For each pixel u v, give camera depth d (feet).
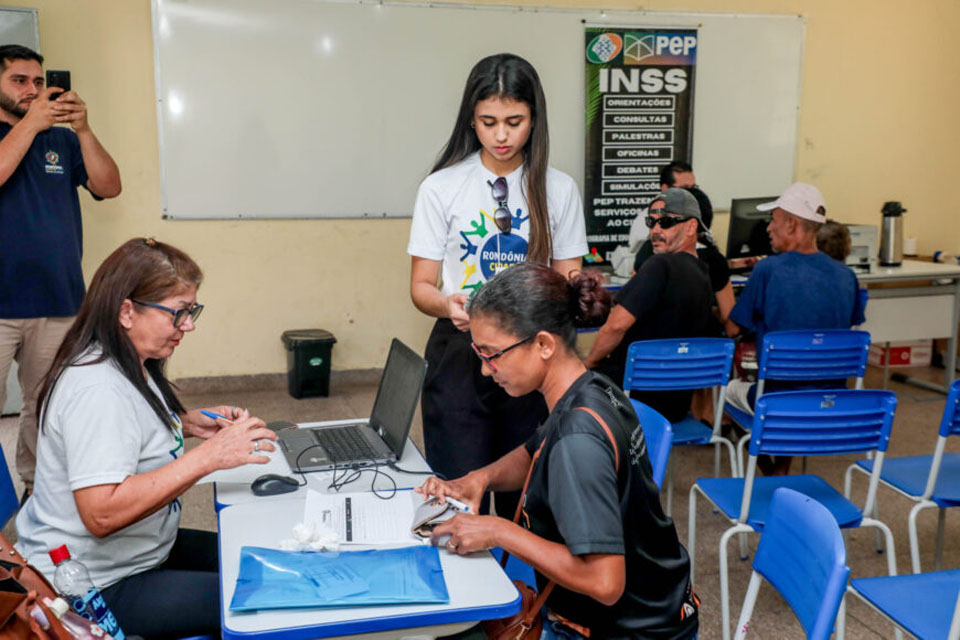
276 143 16.43
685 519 10.98
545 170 7.18
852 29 19.47
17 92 10.31
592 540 4.21
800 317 10.93
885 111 20.11
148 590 5.35
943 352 19.36
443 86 17.12
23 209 10.12
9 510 6.30
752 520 7.77
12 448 13.08
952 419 7.73
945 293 17.15
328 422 7.72
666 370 9.84
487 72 6.72
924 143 20.54
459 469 7.27
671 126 18.57
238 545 5.04
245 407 15.85
